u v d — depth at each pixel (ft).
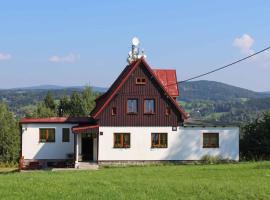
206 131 180.86
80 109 407.23
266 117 207.41
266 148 199.62
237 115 615.57
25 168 181.68
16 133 329.72
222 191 91.97
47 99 441.27
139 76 180.24
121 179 107.86
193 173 123.03
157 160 179.32
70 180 105.09
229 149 181.16
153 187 95.14
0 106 366.02
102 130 178.19
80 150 183.42
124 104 179.63
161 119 180.24
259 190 93.04
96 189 92.48
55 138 186.19
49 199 84.17
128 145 178.91
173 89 207.31
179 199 85.51
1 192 89.56
